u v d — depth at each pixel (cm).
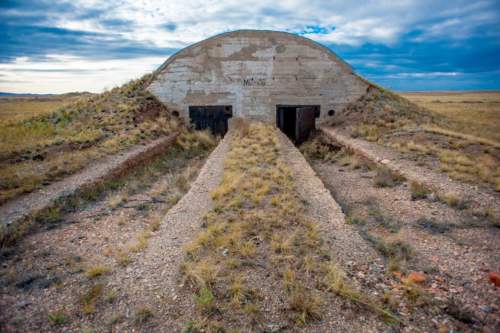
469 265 459
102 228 621
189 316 343
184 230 549
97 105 1784
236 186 743
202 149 1583
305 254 462
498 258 475
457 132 1444
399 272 428
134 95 1905
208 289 382
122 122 1543
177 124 1831
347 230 546
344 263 445
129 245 527
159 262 452
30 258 495
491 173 826
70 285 417
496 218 605
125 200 788
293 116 2005
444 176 846
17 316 355
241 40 1895
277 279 405
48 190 747
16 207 646
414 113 1830
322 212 620
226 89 1933
